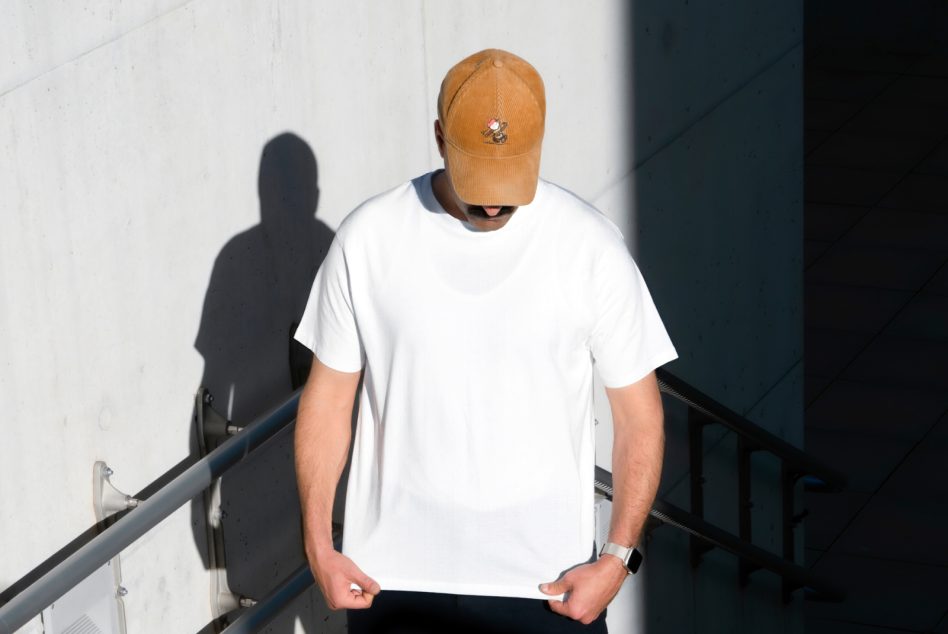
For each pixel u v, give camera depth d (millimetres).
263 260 3250
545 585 2639
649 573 5410
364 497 2697
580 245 2568
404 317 2566
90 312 2719
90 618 2693
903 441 8992
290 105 3262
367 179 3611
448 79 2438
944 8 15703
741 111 5797
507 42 4188
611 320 2615
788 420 6652
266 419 3031
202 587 3180
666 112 5188
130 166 2793
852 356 10062
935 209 12320
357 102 3521
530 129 2396
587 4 4594
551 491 2619
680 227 5398
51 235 2602
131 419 2865
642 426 2689
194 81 2949
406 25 3686
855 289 11031
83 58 2643
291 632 3496
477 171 2396
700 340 5664
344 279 2609
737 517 6234
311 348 2719
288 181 3295
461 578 2656
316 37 3328
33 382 2588
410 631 2744
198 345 3055
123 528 2537
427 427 2592
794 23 6180
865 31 15961
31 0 2510
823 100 14812
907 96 14828
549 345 2578
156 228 2885
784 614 6820
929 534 8023
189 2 2910
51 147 2584
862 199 12547
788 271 6445
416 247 2564
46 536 2648
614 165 4879
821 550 7902
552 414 2602
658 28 5051
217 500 3176
